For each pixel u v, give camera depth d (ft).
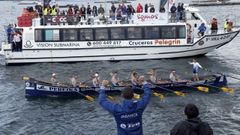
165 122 96.27
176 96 117.50
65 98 116.98
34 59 160.25
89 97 113.09
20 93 122.83
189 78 131.64
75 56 160.04
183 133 35.58
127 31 159.12
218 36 163.12
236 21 344.08
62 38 158.61
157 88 121.19
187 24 164.35
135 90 118.11
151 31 159.63
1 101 115.65
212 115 100.53
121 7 162.81
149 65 154.71
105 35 159.02
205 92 120.67
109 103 38.75
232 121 96.22
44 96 117.60
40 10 165.68
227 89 120.26
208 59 167.22
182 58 164.55
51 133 90.84
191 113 36.19
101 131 91.50
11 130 93.20
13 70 153.17
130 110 38.24
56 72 147.33
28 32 157.89
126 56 160.86
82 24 159.74
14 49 159.53
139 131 38.83
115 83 119.85
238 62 162.30
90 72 146.00
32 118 100.99
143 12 162.91
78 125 95.66
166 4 163.73
